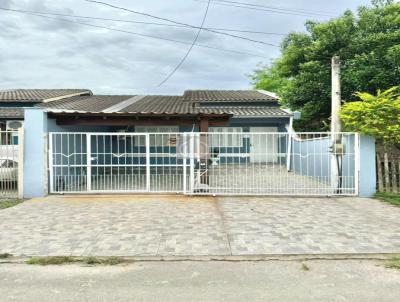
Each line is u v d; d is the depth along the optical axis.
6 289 4.24
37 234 6.42
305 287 4.25
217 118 10.93
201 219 7.44
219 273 4.72
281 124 16.94
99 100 18.64
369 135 9.76
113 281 4.47
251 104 18.12
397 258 5.23
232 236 6.26
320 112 16.92
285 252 5.48
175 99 20.72
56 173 10.77
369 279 4.49
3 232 6.54
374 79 13.89
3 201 9.48
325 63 15.77
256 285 4.32
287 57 17.00
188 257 5.32
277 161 16.95
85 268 4.94
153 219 7.45
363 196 9.84
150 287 4.27
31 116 10.07
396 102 9.38
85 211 8.22
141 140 16.67
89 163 10.45
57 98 16.91
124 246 5.77
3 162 10.29
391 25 14.61
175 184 12.09
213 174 13.24
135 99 20.09
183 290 4.17
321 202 9.17
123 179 13.45
